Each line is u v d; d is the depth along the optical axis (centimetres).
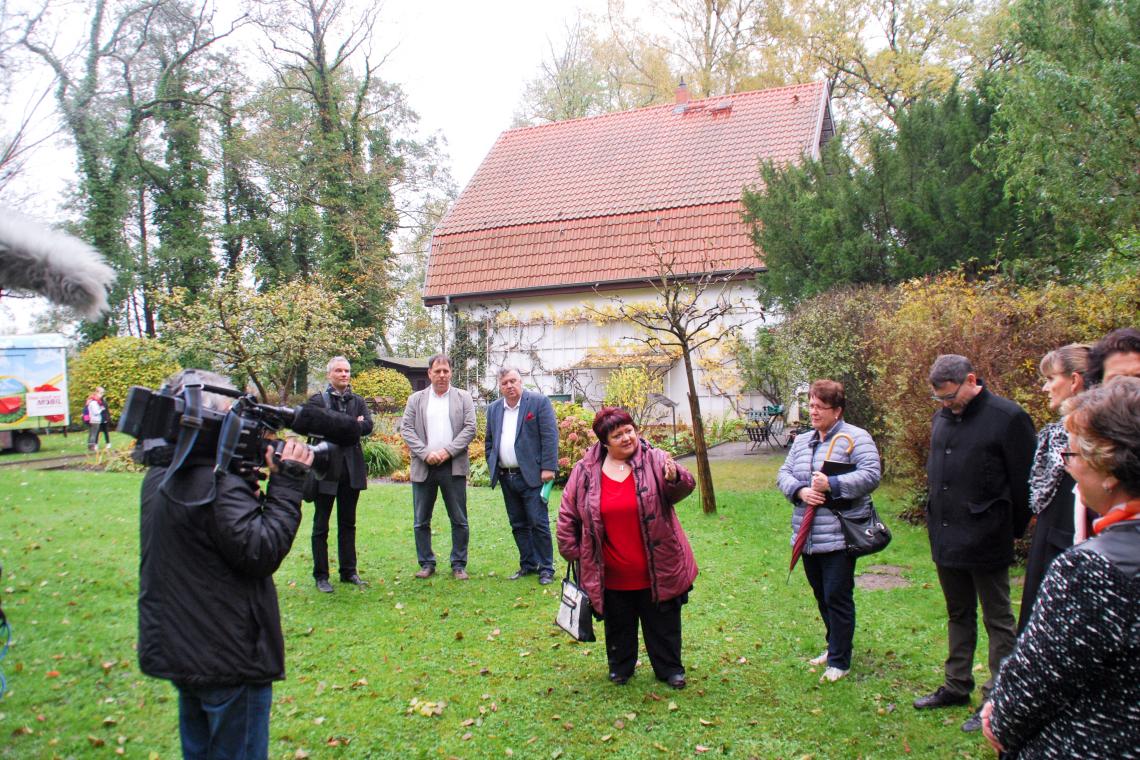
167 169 3117
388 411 2439
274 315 1775
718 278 1809
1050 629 179
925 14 2497
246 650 277
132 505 1047
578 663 512
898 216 1137
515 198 2205
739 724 421
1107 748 171
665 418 1905
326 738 412
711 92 2875
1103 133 714
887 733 406
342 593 670
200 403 273
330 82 3117
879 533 472
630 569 461
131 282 2816
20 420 2033
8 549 792
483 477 1259
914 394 823
